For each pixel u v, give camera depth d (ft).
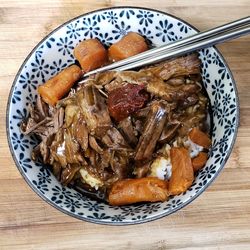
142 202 0.76
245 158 0.82
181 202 0.71
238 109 0.75
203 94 0.83
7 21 0.94
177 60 0.82
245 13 0.94
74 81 0.85
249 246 0.76
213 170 0.72
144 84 0.79
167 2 0.95
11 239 0.77
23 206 0.79
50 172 0.79
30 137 0.80
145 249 0.76
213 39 0.76
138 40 0.85
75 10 0.95
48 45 0.84
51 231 0.77
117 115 0.77
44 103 0.84
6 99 0.88
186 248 0.76
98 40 0.87
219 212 0.78
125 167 0.78
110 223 0.70
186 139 0.79
